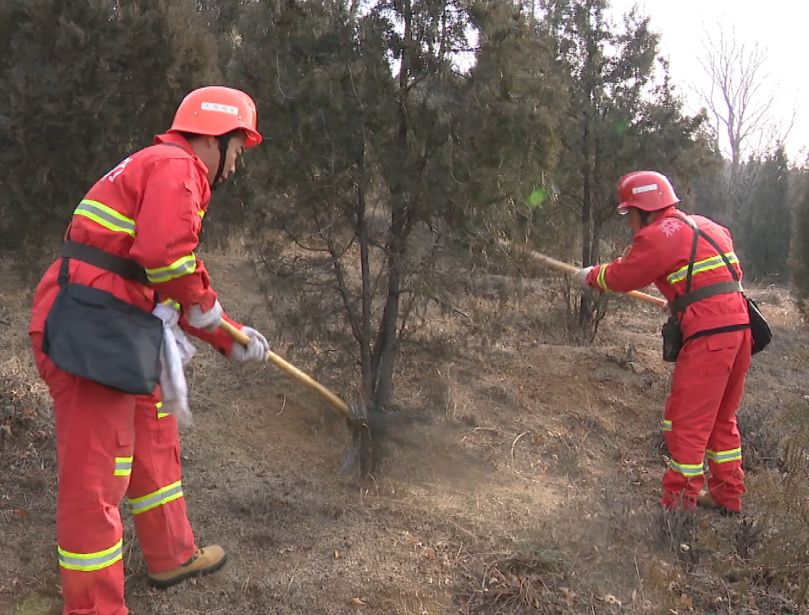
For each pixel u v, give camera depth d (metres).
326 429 4.68
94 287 2.54
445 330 4.47
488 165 3.65
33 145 5.22
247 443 4.43
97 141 5.36
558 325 7.27
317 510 3.75
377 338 4.16
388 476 4.16
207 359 5.32
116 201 2.57
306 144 3.64
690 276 3.97
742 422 5.30
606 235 7.52
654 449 5.20
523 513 3.93
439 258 3.81
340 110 3.52
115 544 2.67
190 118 2.81
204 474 4.03
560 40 7.08
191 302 2.64
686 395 4.00
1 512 3.48
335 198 3.74
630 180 4.16
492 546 3.54
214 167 2.88
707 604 3.26
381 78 3.59
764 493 4.25
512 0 3.62
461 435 4.77
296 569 3.26
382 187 3.78
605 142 7.02
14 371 4.59
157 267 2.48
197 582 3.15
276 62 3.61
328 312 3.97
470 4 3.56
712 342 3.92
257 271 4.16
